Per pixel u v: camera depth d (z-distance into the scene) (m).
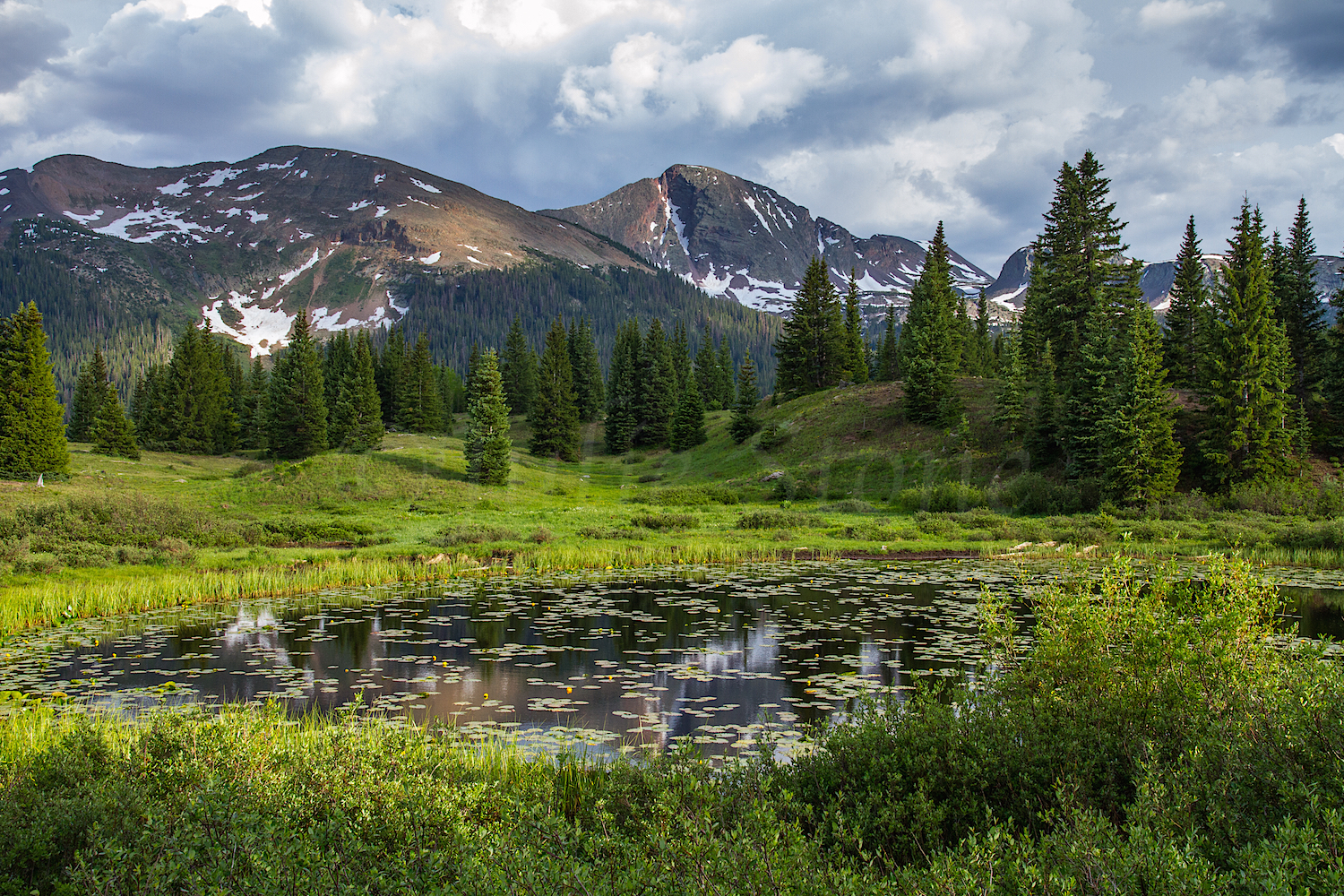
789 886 3.66
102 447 68.75
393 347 96.50
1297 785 4.22
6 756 7.57
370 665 13.88
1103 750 5.22
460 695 11.89
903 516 44.34
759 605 19.88
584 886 3.71
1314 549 28.17
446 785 5.68
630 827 4.89
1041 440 50.59
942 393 59.66
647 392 83.81
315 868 4.18
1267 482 41.94
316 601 20.59
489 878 3.80
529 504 50.00
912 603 20.00
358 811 5.09
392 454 59.59
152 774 5.80
